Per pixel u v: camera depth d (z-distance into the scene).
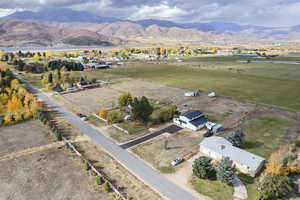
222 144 37.34
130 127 48.94
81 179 31.36
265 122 50.53
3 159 36.56
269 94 73.00
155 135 45.19
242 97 70.25
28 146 40.84
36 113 53.53
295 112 56.34
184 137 44.19
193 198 27.48
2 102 63.41
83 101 68.00
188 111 53.44
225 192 28.33
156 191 28.83
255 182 30.27
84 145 41.19
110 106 62.72
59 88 79.62
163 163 35.19
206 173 30.48
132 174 32.47
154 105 63.62
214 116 54.75
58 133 43.03
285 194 27.34
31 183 30.66
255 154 37.31
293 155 36.16
